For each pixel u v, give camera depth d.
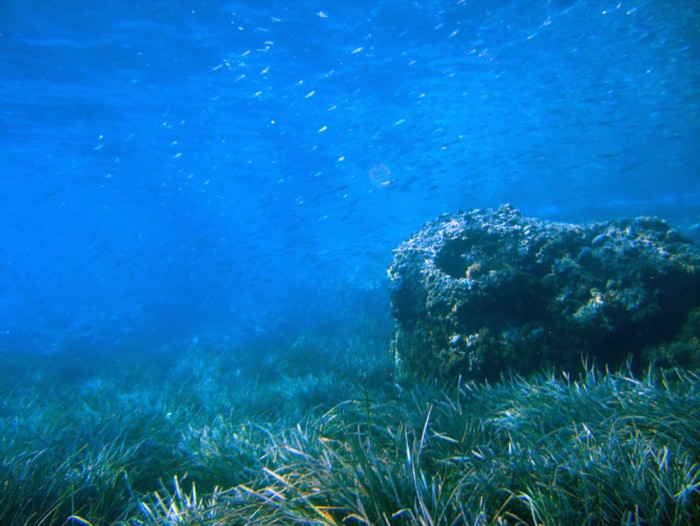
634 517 2.38
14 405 8.18
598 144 30.91
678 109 26.97
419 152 31.08
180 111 21.59
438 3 14.81
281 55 17.08
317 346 11.02
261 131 26.00
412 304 6.45
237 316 19.39
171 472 4.25
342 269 24.19
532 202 34.66
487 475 2.97
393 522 2.54
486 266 5.78
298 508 2.79
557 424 3.67
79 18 13.09
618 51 19.67
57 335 21.27
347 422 4.60
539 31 17.41
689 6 16.11
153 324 20.00
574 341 4.81
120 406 6.99
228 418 5.98
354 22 15.40
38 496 3.45
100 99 19.11
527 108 26.12
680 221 19.00
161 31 14.40
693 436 2.96
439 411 4.23
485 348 5.20
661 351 4.46
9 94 17.55
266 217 35.31
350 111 24.11
